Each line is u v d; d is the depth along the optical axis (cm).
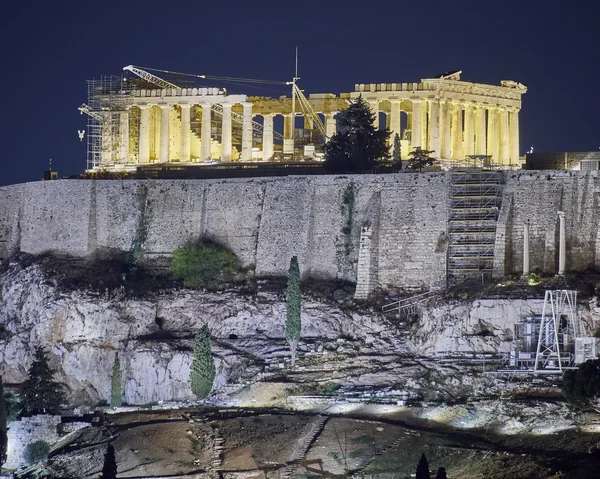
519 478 17988
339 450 19638
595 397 18962
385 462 19150
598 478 17475
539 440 19200
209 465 19638
